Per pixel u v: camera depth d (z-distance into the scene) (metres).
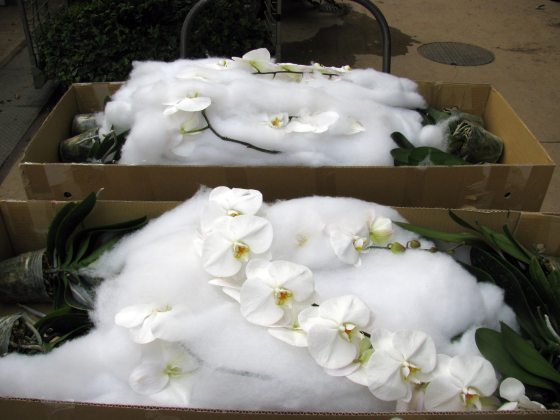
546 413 0.65
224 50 2.51
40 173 1.11
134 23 2.49
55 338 0.86
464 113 1.41
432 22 4.25
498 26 4.23
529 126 2.76
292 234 0.91
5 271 0.99
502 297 0.86
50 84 3.01
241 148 1.13
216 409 0.67
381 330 0.74
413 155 1.17
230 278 0.80
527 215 1.00
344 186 1.12
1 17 3.98
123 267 0.95
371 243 0.94
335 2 4.29
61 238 0.99
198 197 1.00
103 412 0.67
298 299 0.76
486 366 0.72
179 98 1.13
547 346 0.80
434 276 0.84
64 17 2.57
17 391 0.73
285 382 0.70
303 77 1.32
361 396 0.72
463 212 1.01
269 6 2.78
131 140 1.13
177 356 0.73
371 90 1.32
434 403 0.71
